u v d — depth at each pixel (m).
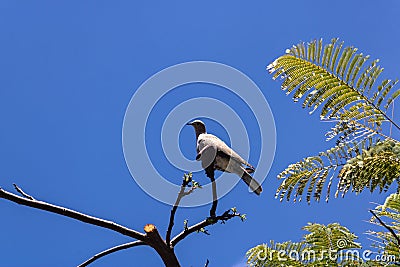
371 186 11.01
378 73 11.52
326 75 11.86
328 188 11.26
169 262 6.98
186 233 7.07
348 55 11.72
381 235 11.75
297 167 11.59
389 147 10.87
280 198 11.62
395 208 11.30
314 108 11.91
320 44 11.95
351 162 10.80
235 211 7.09
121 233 6.89
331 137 11.66
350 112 11.66
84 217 6.79
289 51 12.20
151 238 6.89
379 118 11.45
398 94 11.37
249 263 13.32
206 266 7.94
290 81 12.12
